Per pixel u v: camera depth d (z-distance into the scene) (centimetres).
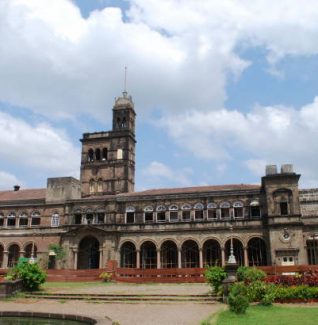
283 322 2044
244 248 6066
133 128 8475
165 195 6644
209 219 6341
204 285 3972
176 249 6569
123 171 7912
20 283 3500
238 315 2281
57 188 7200
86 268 6731
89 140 8275
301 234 5709
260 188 6309
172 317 2353
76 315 2325
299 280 2988
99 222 6819
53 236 6950
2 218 7350
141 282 4447
